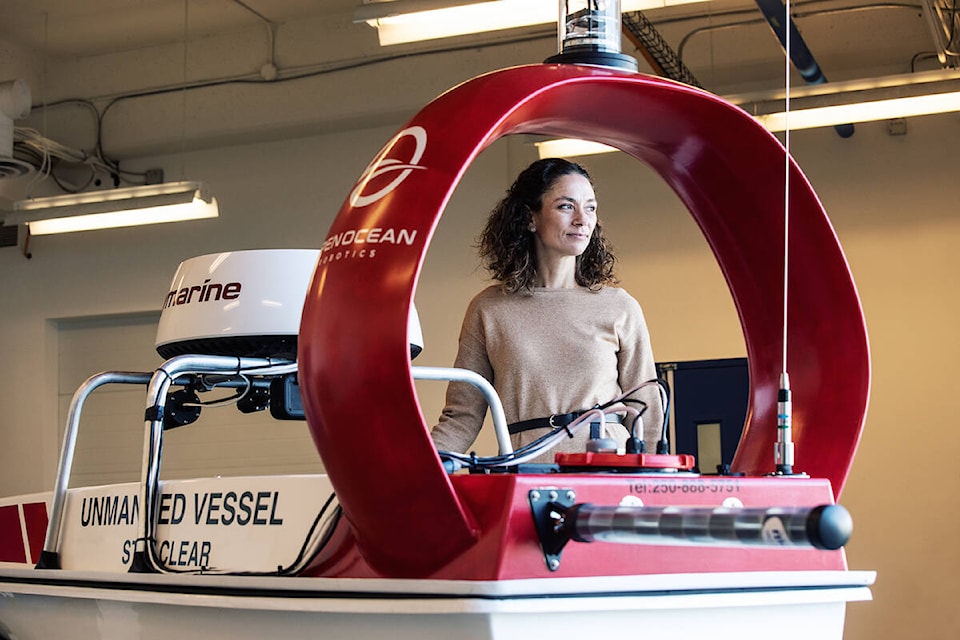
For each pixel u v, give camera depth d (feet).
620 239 24.39
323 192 27.50
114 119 28.43
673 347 23.71
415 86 25.61
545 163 8.08
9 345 30.22
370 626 4.60
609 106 5.63
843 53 22.82
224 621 5.19
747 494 5.11
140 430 29.32
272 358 6.67
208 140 27.94
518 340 7.86
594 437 5.92
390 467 4.43
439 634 4.41
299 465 27.53
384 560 4.70
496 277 8.18
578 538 4.41
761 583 4.99
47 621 6.47
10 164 24.29
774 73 23.71
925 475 21.91
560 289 8.07
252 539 5.29
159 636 5.57
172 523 5.77
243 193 28.27
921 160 22.65
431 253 25.90
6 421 29.96
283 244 27.71
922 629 21.62
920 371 22.18
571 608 4.41
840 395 6.15
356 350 4.43
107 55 28.63
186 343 6.89
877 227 22.75
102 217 24.54
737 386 23.15
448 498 4.42
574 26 5.74
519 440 7.72
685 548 4.86
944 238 22.35
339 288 4.54
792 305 6.40
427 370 6.63
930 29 20.22
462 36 25.08
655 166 6.53
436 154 4.66
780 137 23.40
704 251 23.76
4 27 27.02
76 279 29.73
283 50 26.76
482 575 4.39
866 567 22.06
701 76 23.89
